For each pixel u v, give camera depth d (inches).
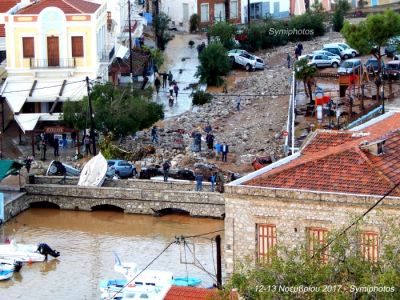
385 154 4537.4
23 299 5270.7
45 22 7677.2
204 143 7357.3
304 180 4419.3
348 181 4377.5
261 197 4372.5
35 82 7687.0
